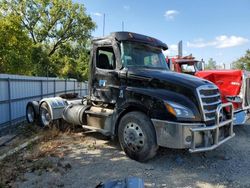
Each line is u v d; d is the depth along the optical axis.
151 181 5.09
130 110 6.35
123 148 6.27
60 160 6.14
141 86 6.29
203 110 5.65
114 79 6.79
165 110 5.59
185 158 6.31
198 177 5.30
